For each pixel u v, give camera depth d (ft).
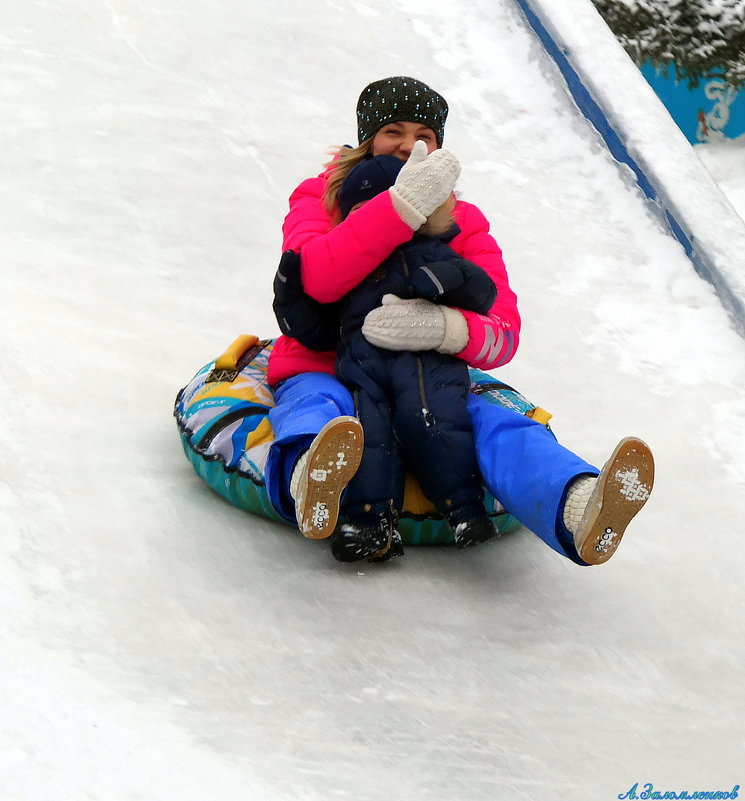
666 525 29.45
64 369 30.53
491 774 17.93
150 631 19.90
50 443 26.45
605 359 39.22
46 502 23.67
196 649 19.71
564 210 48.21
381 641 21.30
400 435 23.99
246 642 20.27
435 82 54.95
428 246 25.38
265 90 50.65
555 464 22.41
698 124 94.99
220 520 24.76
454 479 23.76
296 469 22.13
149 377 31.60
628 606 24.79
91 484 25.04
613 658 22.53
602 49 54.60
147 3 54.60
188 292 37.76
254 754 16.93
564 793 17.83
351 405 24.35
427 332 24.30
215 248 40.60
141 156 44.34
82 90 47.34
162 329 34.96
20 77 47.19
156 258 39.14
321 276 24.81
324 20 57.06
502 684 20.76
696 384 38.83
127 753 15.61
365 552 23.22
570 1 57.57
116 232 39.91
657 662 22.72
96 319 34.42
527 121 53.67
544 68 56.24
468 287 24.75
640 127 50.19
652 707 21.13
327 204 26.73
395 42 57.06
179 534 23.76
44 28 50.80
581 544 21.24
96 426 28.02
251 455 24.76
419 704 19.56
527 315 40.70
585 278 43.88
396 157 26.58
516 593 24.34
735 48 91.25
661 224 47.55
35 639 18.57
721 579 27.07
